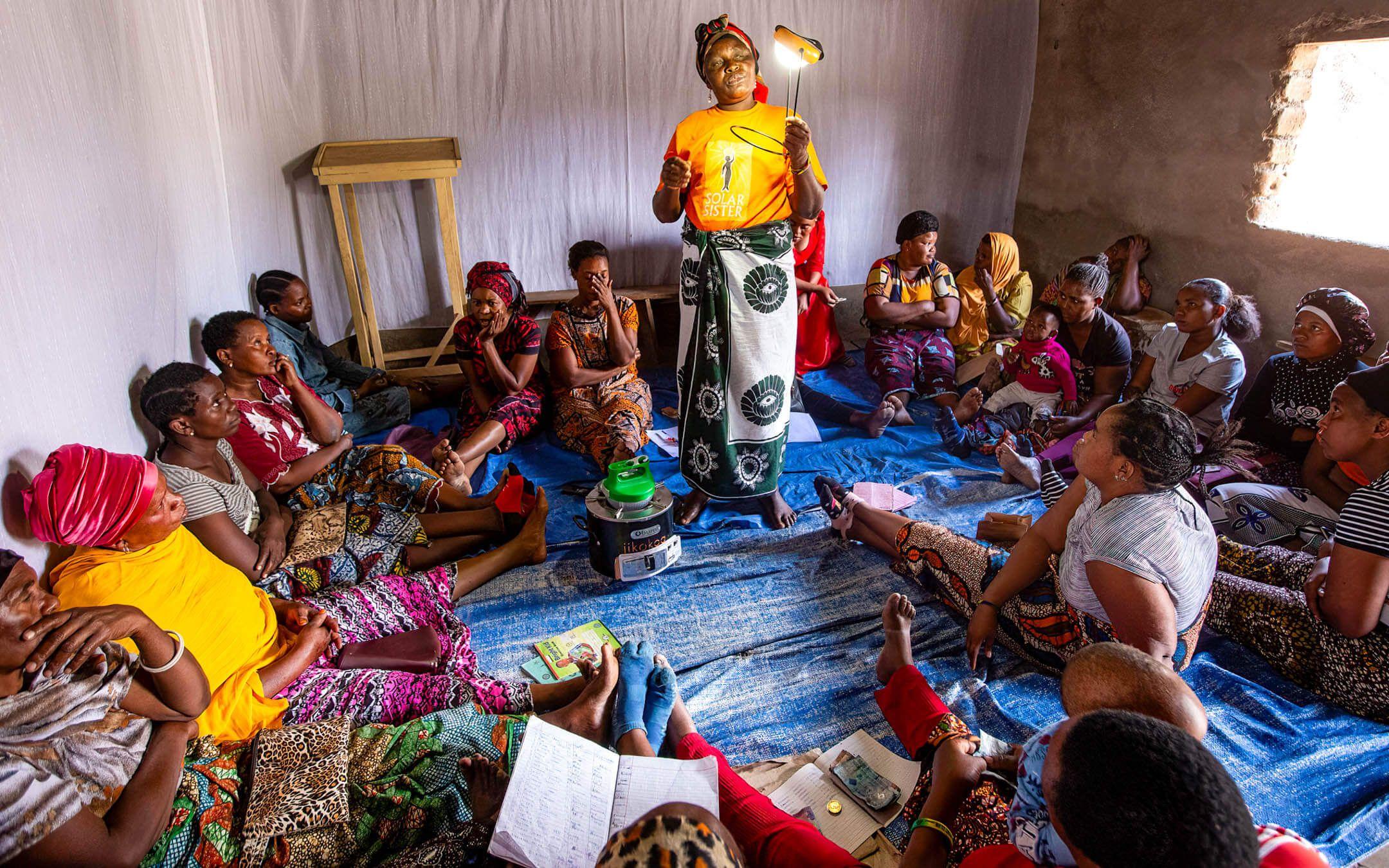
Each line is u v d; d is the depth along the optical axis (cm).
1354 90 378
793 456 396
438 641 233
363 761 172
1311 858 108
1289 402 323
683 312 300
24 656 131
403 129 467
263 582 246
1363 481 270
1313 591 225
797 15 493
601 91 482
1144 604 192
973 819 159
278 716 195
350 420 398
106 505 171
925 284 468
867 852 187
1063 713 230
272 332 378
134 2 271
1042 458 359
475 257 502
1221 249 431
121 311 240
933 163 554
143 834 141
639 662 215
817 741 224
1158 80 453
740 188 277
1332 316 301
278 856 158
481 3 450
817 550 316
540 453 393
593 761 176
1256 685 234
